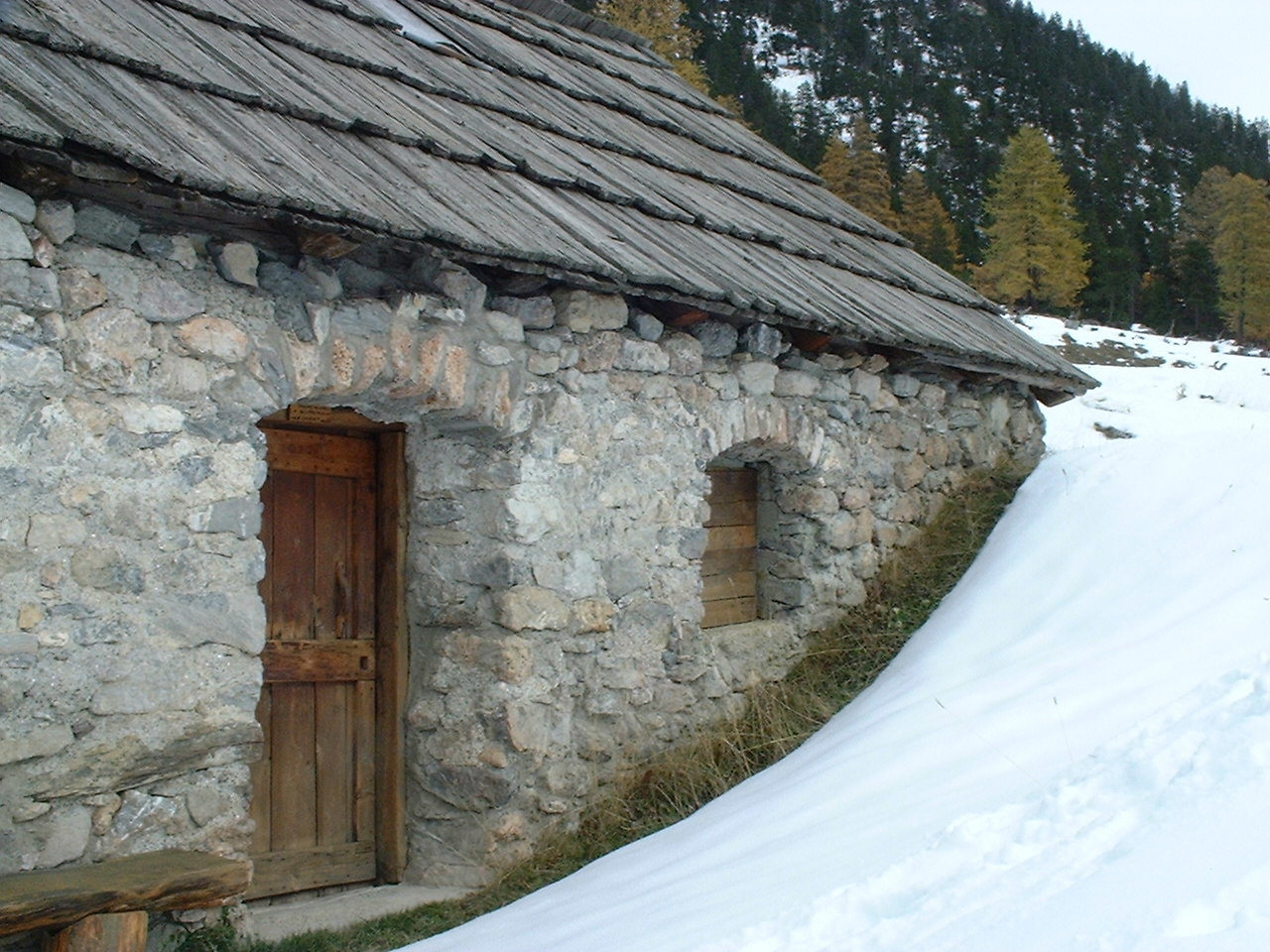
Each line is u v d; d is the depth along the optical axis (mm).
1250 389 16000
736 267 5789
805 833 4105
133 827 3717
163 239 3873
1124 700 4656
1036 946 2424
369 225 3990
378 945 4285
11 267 3500
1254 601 5367
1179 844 2680
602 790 5344
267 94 4602
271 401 4129
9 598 3482
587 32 8930
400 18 6758
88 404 3676
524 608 4992
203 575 3916
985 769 4258
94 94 3850
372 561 5242
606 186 5723
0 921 2986
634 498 5543
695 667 5848
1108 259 42250
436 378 4629
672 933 3293
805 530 6762
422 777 5090
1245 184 41000
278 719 4906
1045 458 8211
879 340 6168
